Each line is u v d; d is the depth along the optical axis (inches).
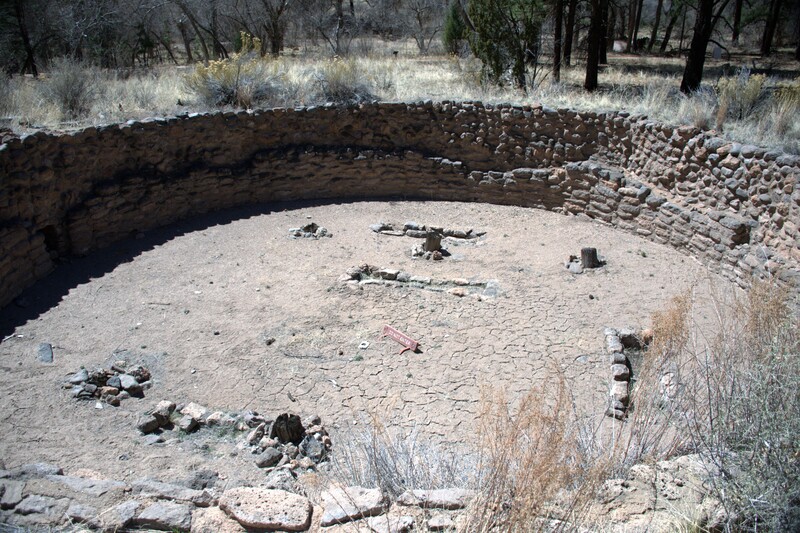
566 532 131.6
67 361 279.9
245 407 256.7
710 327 315.3
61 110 436.5
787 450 145.8
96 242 401.7
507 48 593.3
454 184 522.9
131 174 428.8
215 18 989.8
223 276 372.8
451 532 136.6
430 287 368.5
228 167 485.7
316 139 523.5
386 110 526.3
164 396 260.2
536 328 322.0
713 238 390.0
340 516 150.6
